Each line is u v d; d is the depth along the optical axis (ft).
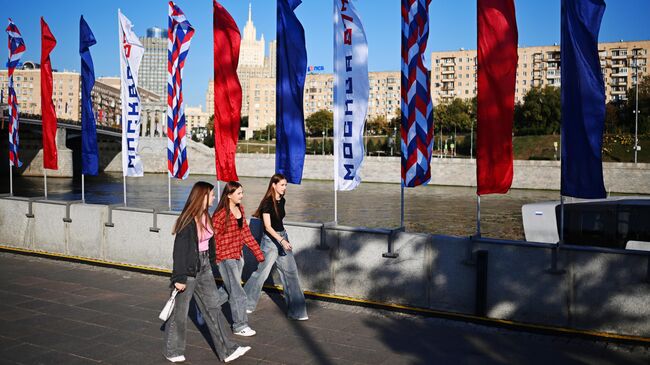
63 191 244.01
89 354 21.42
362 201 219.82
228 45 36.55
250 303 25.72
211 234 21.12
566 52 25.54
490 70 27.02
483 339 23.32
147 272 35.55
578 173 25.30
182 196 230.89
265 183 319.06
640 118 359.05
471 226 150.71
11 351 21.65
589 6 24.85
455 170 306.76
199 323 24.68
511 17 26.68
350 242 29.58
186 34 39.63
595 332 23.71
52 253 40.96
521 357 21.20
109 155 401.90
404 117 30.12
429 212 182.91
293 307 25.84
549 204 43.88
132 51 42.01
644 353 21.59
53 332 23.90
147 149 397.80
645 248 39.14
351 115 31.40
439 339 23.30
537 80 520.01
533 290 24.98
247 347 21.18
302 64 32.96
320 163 354.13
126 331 24.11
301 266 31.09
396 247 28.32
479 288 25.75
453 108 453.17
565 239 41.86
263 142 520.01
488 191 27.32
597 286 23.79
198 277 20.76
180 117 39.91
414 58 29.89
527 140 373.61
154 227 36.19
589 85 24.94
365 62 31.19
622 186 263.08
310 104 647.97
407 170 29.91
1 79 562.66
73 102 618.44
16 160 47.98
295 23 33.04
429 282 27.43
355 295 29.45
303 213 179.83
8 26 48.65
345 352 21.74
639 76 479.00
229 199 24.17
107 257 38.52
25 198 43.29
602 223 40.96
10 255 41.11
